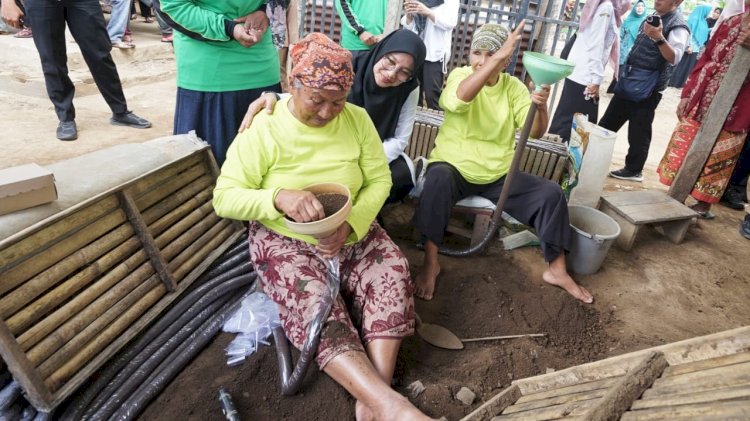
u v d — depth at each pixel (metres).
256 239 1.88
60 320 1.49
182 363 1.74
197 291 2.01
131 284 1.76
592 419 0.99
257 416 1.61
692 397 0.94
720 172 3.38
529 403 1.31
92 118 4.39
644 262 2.89
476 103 2.46
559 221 2.38
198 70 2.26
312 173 1.78
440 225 2.36
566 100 3.95
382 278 1.79
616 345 2.18
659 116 7.73
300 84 1.56
